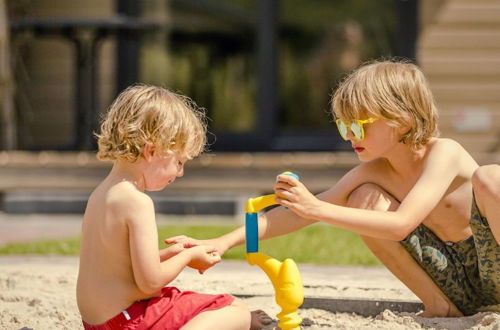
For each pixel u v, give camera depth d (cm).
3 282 838
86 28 1852
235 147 2134
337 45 2100
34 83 2120
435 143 660
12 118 2102
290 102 2125
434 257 661
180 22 2142
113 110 594
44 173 1830
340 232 1401
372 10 2075
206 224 1530
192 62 2144
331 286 827
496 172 609
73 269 927
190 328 556
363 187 662
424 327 640
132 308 570
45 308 738
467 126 1994
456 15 1998
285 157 1817
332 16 2100
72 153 1919
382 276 914
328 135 2111
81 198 1772
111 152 582
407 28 2045
